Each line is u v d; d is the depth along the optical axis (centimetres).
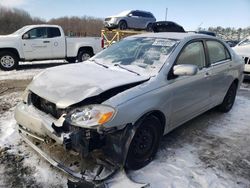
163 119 342
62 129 275
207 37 455
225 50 511
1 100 579
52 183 290
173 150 377
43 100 310
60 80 318
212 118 521
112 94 295
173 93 347
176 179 308
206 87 430
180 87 360
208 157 365
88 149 274
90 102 282
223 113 554
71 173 285
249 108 599
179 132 444
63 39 1148
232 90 550
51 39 1116
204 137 430
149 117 313
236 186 305
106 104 276
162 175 313
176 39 397
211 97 461
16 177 297
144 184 285
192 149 384
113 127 273
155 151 340
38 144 330
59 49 1145
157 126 331
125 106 282
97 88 288
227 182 311
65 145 266
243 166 349
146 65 360
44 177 298
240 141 423
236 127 480
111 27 1608
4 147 355
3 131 405
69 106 276
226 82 504
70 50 1180
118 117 274
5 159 329
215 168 338
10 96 617
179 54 372
